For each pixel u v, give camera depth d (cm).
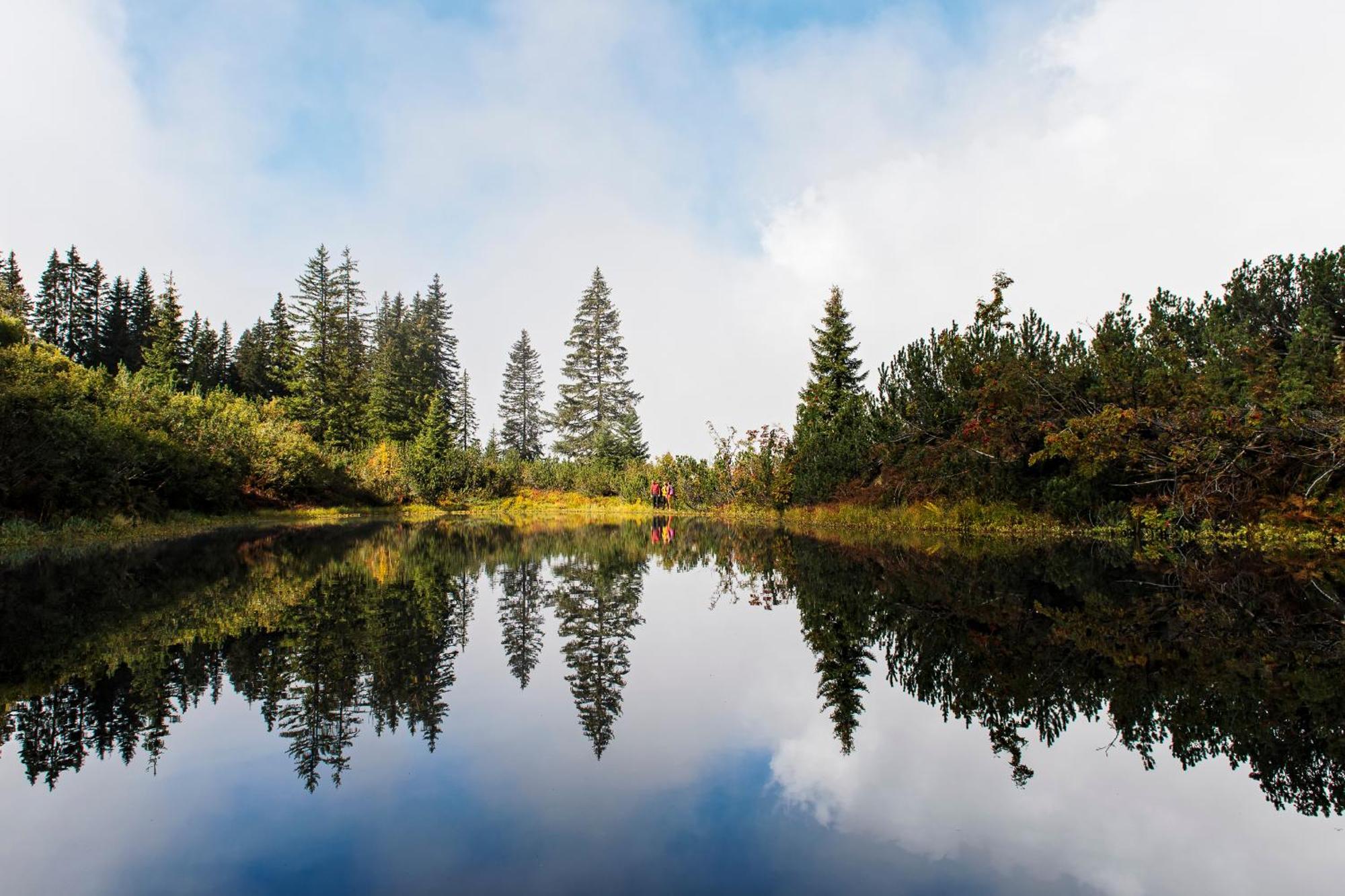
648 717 412
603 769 337
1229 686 450
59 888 235
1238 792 311
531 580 980
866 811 293
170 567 1041
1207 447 1219
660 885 237
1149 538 1316
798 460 2402
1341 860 255
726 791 315
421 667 517
